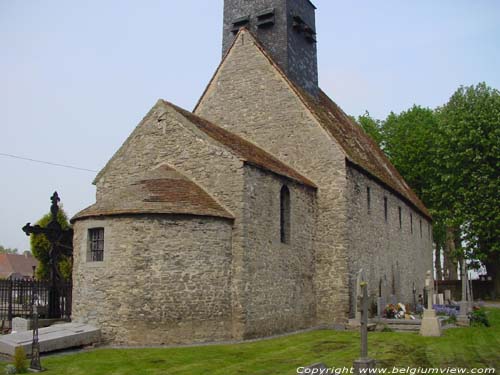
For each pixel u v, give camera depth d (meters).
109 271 17.03
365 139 36.06
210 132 20.25
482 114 39.94
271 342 17.41
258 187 19.28
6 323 20.30
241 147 20.78
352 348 16.23
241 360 14.16
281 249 20.39
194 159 19.44
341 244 22.62
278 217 20.44
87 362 13.78
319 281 22.83
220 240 17.86
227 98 25.88
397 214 31.98
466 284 29.42
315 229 23.06
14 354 13.55
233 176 18.61
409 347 16.50
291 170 22.95
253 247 18.62
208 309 17.28
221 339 17.45
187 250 17.23
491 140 39.09
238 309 17.78
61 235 22.55
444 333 20.16
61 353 15.12
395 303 28.67
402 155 47.56
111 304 16.83
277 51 26.00
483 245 40.50
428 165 46.59
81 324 16.83
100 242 17.66
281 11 26.19
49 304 20.92
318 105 27.66
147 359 14.20
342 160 23.00
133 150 20.75
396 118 51.19
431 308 19.77
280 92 24.64
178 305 16.89
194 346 16.34
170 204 17.31
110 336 16.69
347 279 22.31
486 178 38.94
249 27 27.00
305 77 27.58
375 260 26.52
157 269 16.88
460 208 40.16
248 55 25.75
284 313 20.20
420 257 38.22
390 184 29.67
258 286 18.72
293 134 24.05
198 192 18.53
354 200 23.97
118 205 17.33
